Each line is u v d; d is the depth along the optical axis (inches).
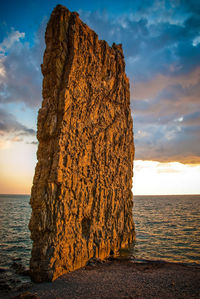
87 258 976.9
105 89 1151.6
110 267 952.3
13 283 765.9
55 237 792.9
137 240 1509.6
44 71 917.2
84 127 981.2
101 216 1094.4
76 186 919.7
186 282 761.0
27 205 5423.2
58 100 874.8
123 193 1347.2
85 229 1010.7
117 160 1274.6
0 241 1451.8
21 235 1649.9
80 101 947.3
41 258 774.5
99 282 763.4
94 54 1060.5
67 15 919.0
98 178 1077.1
